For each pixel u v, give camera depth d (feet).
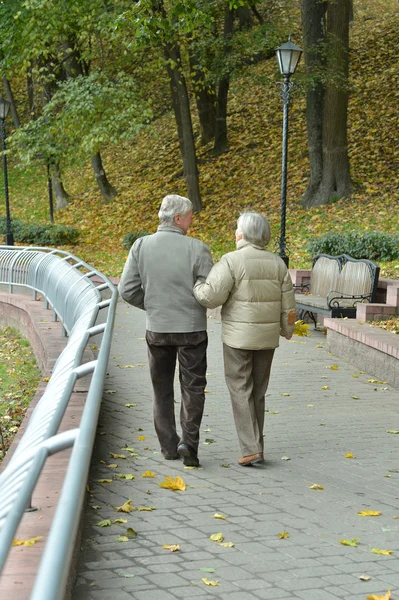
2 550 6.09
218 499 19.29
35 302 54.60
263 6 124.36
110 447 24.00
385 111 97.71
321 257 52.60
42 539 12.94
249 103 116.37
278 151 100.07
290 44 55.16
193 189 93.66
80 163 101.35
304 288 55.21
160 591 13.88
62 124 92.94
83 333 18.48
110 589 13.94
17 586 11.07
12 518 6.50
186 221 22.36
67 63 105.09
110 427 26.53
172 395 22.89
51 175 110.11
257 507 18.74
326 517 18.11
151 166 117.39
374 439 25.55
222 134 106.52
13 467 9.55
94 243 98.37
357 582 14.43
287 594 13.84
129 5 85.81
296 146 99.71
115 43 93.15
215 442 24.98
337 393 32.76
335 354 41.57
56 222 113.09
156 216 101.35
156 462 22.53
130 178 116.47
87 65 106.42
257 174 96.48
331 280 50.31
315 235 73.56
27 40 94.68
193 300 21.89
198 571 14.82
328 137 80.89
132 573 14.69
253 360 22.59
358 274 46.73
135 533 16.70
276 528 17.30
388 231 69.31
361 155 88.48
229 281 21.61
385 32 123.13
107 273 79.20
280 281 22.33
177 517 17.89
